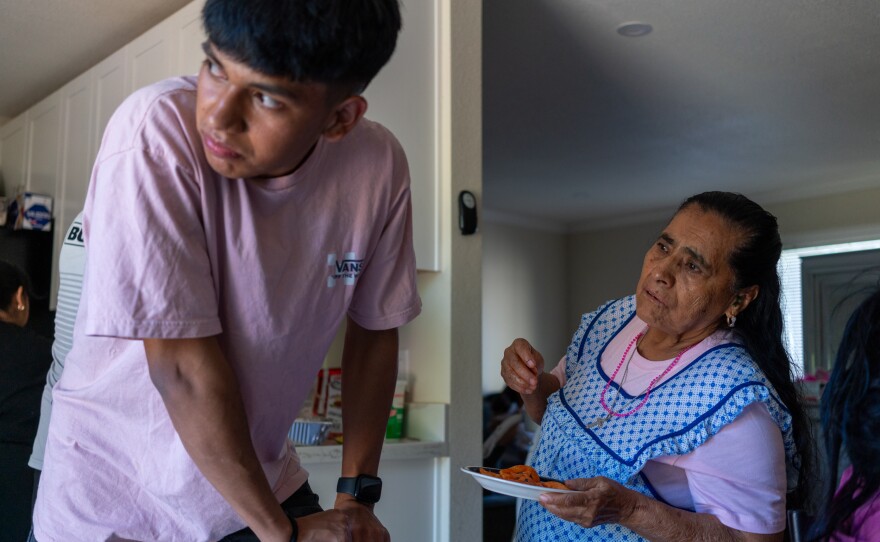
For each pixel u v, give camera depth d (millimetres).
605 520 1267
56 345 1632
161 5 3119
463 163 2674
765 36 3582
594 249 8070
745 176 6164
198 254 950
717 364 1320
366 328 1248
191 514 1083
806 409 1421
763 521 1277
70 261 1590
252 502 963
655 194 6785
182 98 950
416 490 2492
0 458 2352
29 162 4184
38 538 1128
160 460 1060
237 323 1033
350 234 1105
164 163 919
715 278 1337
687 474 1330
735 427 1286
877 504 871
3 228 3865
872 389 876
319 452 2254
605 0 3232
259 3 780
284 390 1124
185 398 943
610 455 1369
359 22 833
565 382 1606
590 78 4090
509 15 3365
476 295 2656
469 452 2590
